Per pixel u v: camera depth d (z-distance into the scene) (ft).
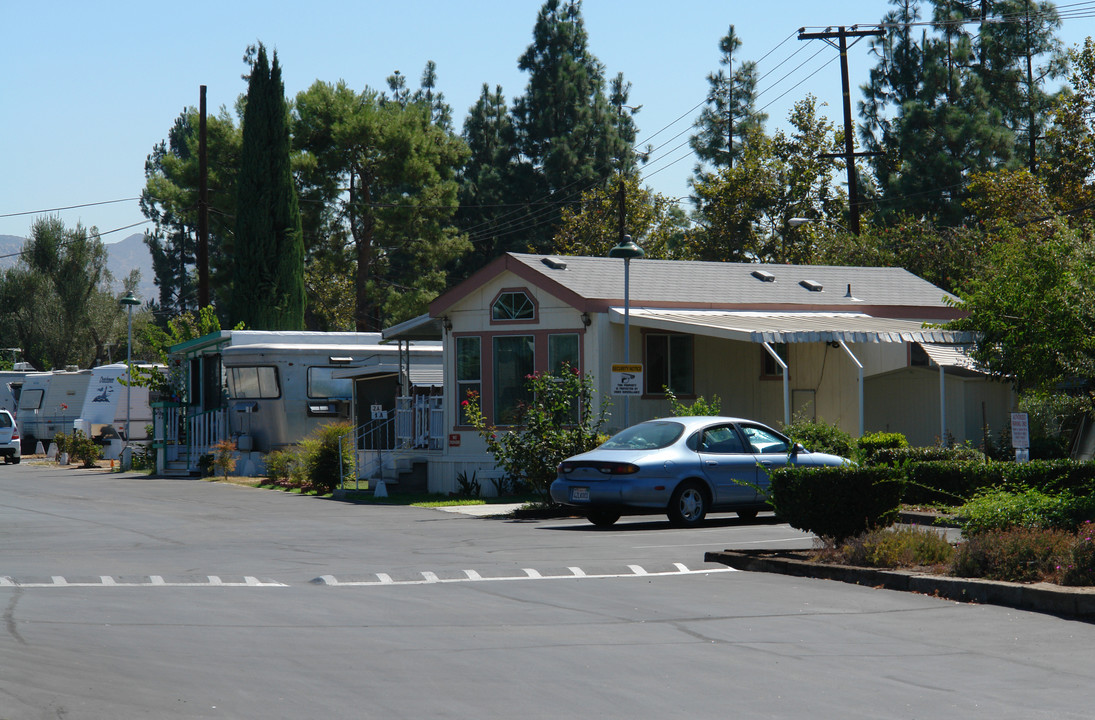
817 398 141.38
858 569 62.75
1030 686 39.73
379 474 141.59
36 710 34.73
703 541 82.17
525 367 135.95
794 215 300.40
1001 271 107.24
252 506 123.34
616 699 37.86
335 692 38.37
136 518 108.17
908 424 139.13
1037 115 311.47
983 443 128.36
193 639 47.01
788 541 81.00
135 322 438.81
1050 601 53.62
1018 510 69.87
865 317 148.97
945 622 51.26
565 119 374.02
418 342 186.39
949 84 310.24
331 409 178.81
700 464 93.50
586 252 327.06
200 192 230.27
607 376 130.21
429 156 320.70
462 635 48.42
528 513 107.76
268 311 255.09
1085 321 98.94
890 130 331.77
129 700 36.45
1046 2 311.47
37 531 95.04
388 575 65.82
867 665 42.88
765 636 48.29
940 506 79.51
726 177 309.63
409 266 357.41
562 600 57.26
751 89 371.15
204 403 191.72
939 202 299.38
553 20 377.50
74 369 284.41
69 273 408.46
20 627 48.55
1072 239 104.12
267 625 50.57
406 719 35.22
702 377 137.90
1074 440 128.98
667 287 141.79
